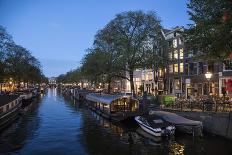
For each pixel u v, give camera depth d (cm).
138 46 4859
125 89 8531
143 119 3016
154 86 6719
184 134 2777
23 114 4694
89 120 3981
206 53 2511
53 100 7969
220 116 2614
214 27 2320
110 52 5219
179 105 3538
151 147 2417
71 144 2578
